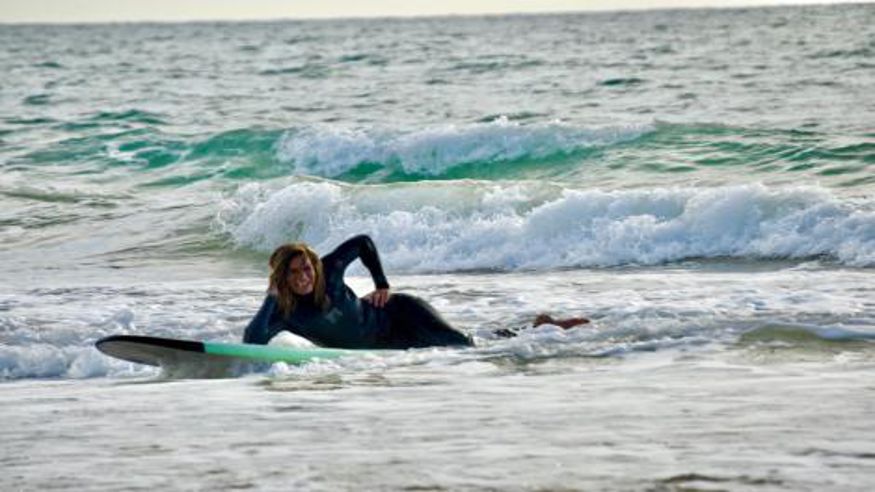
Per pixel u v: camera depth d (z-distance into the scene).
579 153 78.50
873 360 24.72
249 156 92.62
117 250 60.94
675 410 18.92
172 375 27.66
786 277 41.31
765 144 72.50
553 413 19.09
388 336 29.91
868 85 118.81
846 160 67.50
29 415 21.11
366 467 15.37
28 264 57.00
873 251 45.38
